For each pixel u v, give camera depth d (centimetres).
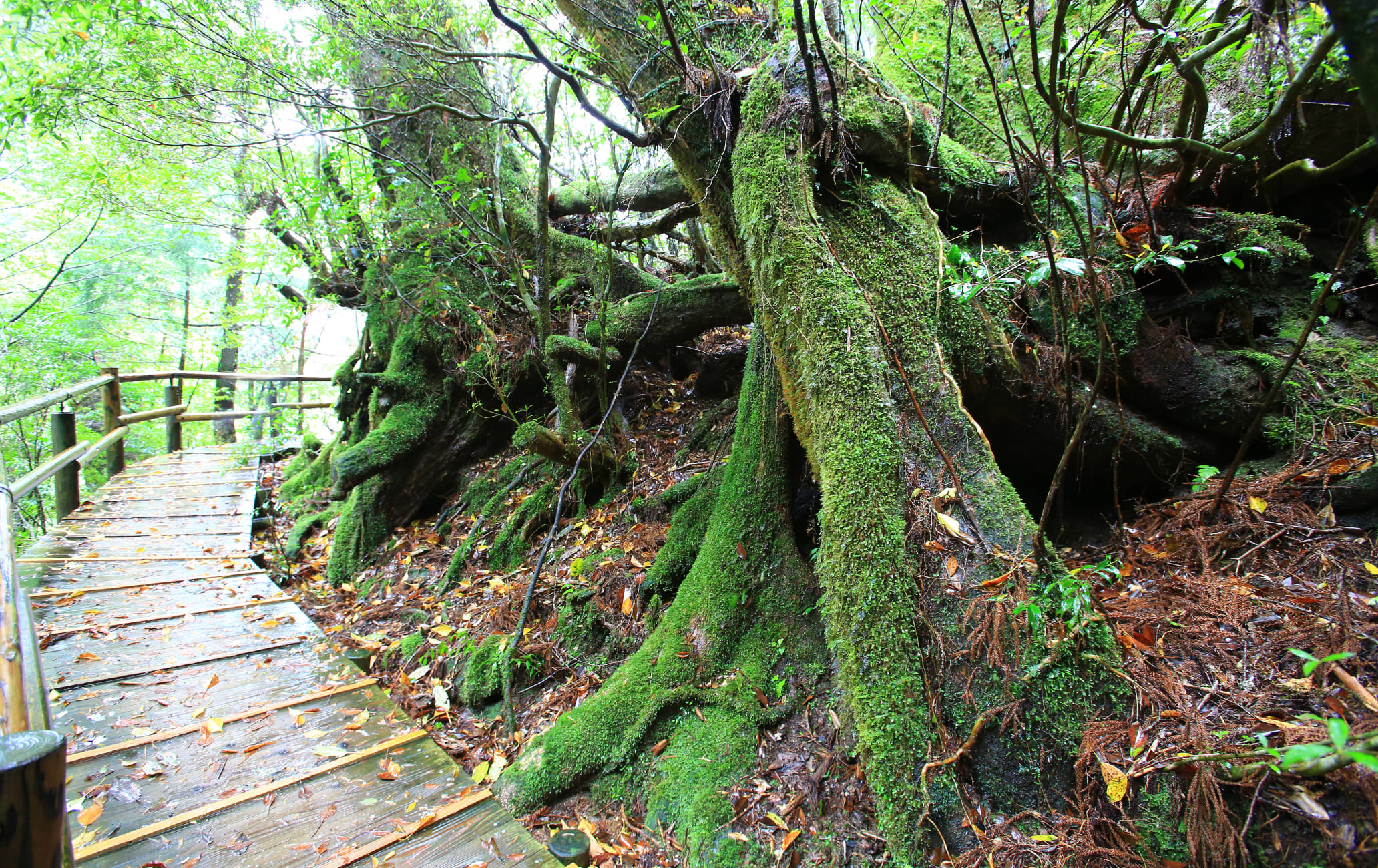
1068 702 212
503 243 539
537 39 482
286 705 307
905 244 290
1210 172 297
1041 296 300
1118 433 292
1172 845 180
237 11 539
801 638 310
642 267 711
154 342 1366
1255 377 287
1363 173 305
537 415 626
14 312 1006
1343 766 145
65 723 280
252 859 217
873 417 254
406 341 621
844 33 321
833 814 247
